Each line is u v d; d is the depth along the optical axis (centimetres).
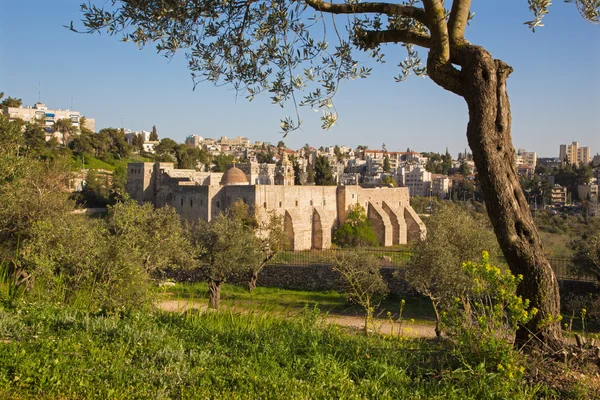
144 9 1096
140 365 886
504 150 970
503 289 868
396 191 10319
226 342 1077
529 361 888
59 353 889
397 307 3744
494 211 964
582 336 965
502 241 956
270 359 960
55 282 1546
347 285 3862
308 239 8300
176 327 1191
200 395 778
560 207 14250
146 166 9056
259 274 4841
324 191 8750
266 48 1189
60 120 16362
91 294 1520
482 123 966
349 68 1202
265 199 7619
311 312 1403
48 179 3472
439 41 1003
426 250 2775
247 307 1577
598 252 3412
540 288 938
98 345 968
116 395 758
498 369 823
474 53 984
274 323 1277
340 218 9100
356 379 906
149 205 2702
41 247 1695
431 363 956
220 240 3669
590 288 3466
